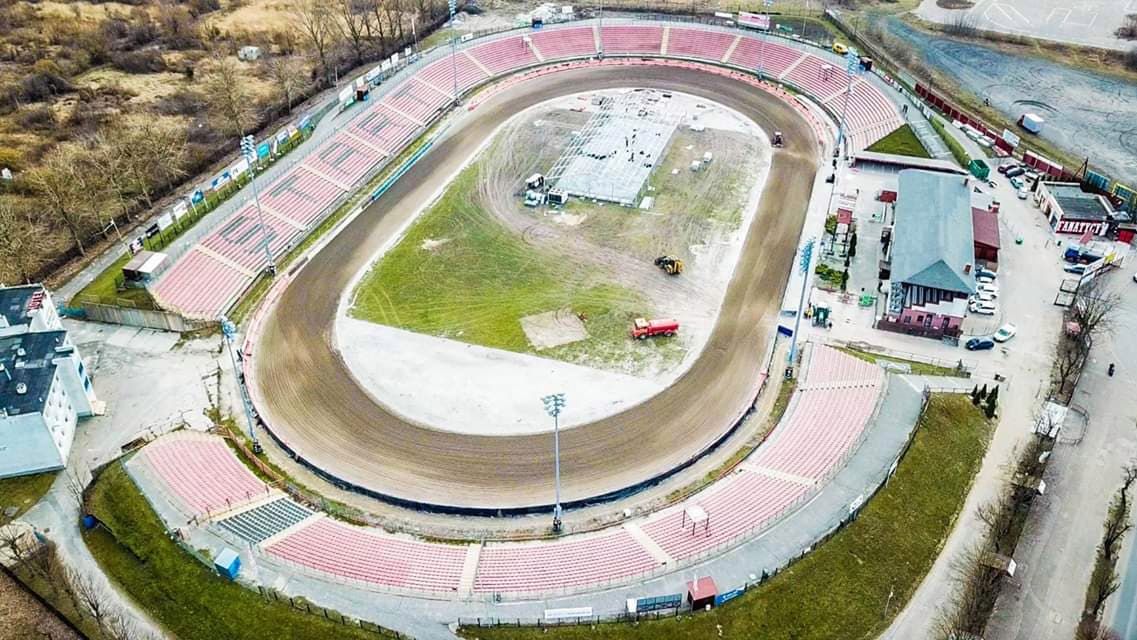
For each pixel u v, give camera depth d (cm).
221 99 15388
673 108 16012
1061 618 7194
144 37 18500
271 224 12262
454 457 8719
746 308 10800
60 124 14962
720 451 8819
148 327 10481
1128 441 8962
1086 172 13138
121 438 8875
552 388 9588
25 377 8400
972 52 17925
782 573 7262
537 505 8150
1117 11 19962
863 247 11988
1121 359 10069
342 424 9119
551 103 16262
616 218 12625
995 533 7731
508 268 11562
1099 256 11662
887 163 13812
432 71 16525
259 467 8625
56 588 7244
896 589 7281
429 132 15238
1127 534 7938
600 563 7469
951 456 8606
